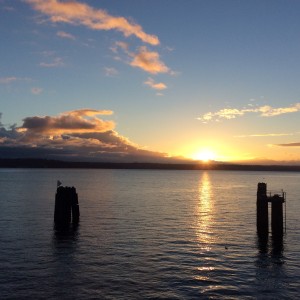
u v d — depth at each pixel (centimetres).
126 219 5772
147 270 3139
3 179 19862
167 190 12988
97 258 3484
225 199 9625
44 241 4169
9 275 2986
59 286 2770
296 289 2769
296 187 16162
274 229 4359
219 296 2619
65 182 17138
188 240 4272
